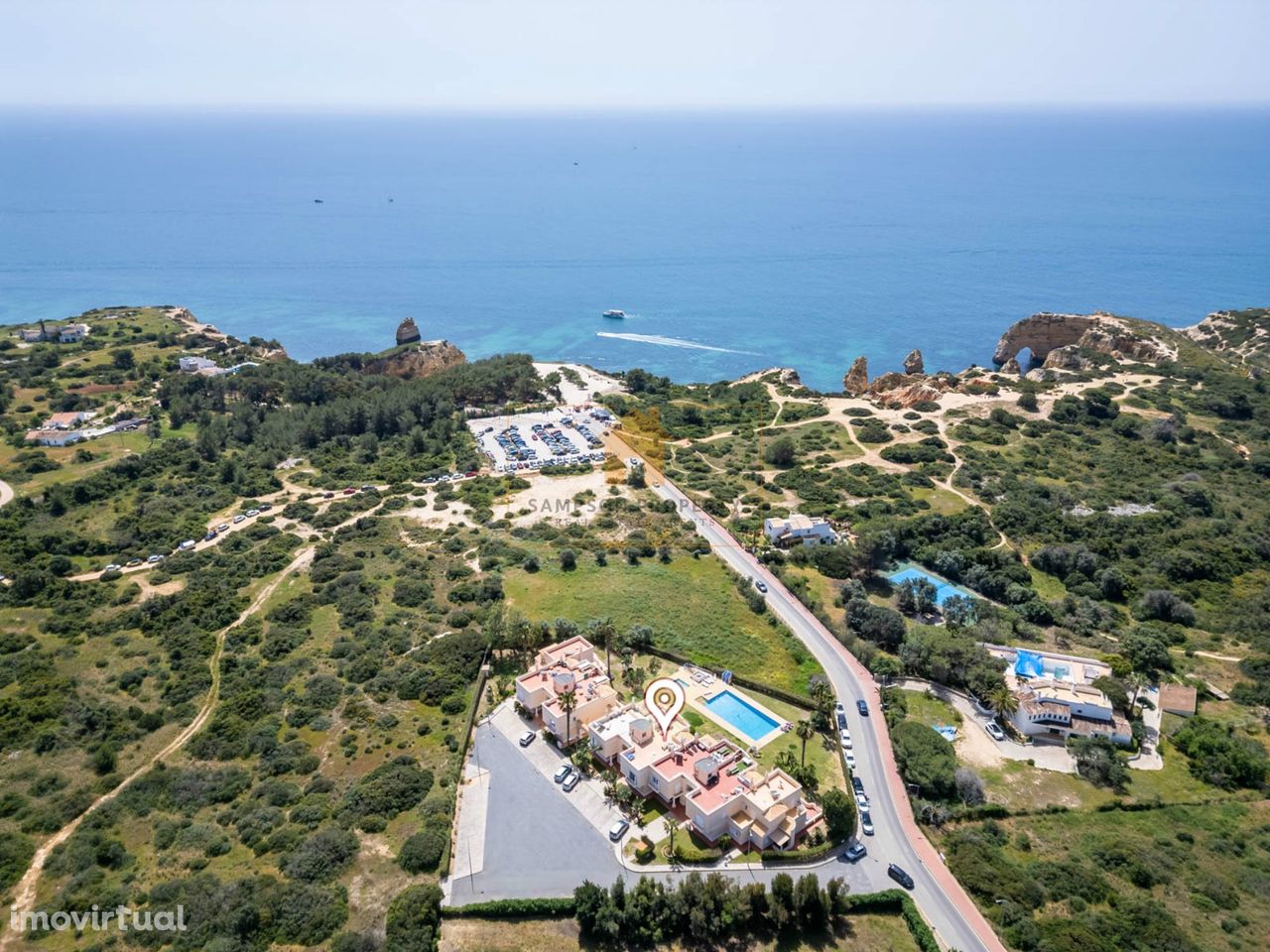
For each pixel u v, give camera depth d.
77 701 108.25
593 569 143.38
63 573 143.12
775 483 183.25
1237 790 97.31
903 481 182.12
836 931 77.88
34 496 168.88
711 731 105.25
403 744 101.38
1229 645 128.38
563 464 197.38
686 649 122.12
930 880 83.75
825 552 147.25
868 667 118.88
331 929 75.69
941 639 118.62
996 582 140.62
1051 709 106.19
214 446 197.88
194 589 137.38
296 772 96.69
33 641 121.44
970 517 162.12
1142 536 156.50
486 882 82.00
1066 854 87.25
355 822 88.50
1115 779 97.19
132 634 125.62
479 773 97.19
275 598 137.12
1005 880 82.56
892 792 95.69
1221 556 149.12
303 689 112.12
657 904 76.94
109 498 172.62
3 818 88.62
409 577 141.25
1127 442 198.75
